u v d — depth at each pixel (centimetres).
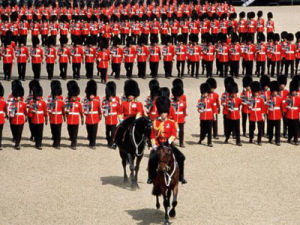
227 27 10931
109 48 8788
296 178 4884
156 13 11962
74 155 5516
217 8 11944
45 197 4381
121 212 4112
